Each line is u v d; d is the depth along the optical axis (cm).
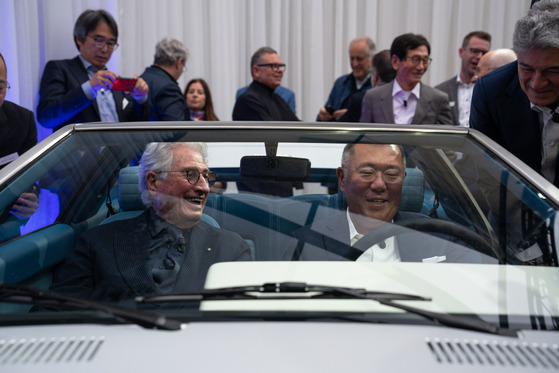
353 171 147
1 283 110
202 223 142
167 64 407
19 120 294
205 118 475
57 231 145
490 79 223
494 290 116
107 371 91
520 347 100
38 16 399
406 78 389
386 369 92
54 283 141
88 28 369
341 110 462
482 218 136
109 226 146
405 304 109
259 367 91
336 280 118
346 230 138
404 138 157
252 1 522
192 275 134
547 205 130
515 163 145
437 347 98
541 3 178
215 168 150
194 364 92
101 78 351
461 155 153
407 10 554
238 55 529
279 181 147
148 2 477
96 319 105
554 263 121
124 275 136
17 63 375
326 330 101
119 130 162
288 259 130
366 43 481
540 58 176
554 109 200
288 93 512
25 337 100
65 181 150
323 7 543
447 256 130
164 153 149
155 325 102
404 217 141
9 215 133
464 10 554
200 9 502
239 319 104
